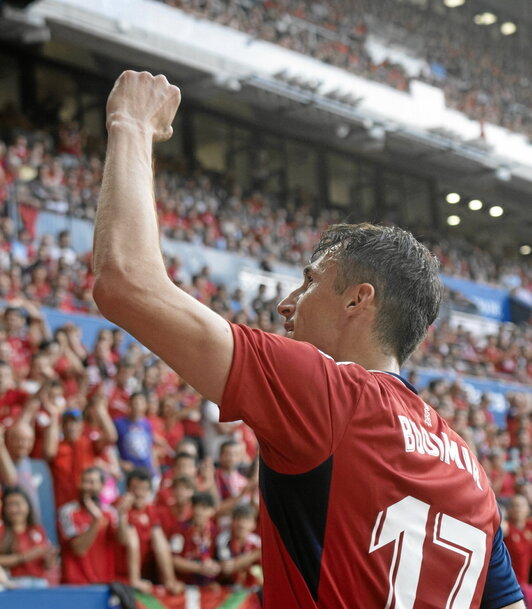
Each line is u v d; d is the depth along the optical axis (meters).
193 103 20.62
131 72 1.30
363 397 1.30
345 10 22.12
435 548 1.31
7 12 14.61
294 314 1.50
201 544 5.93
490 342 17.83
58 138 17.34
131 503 5.78
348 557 1.24
